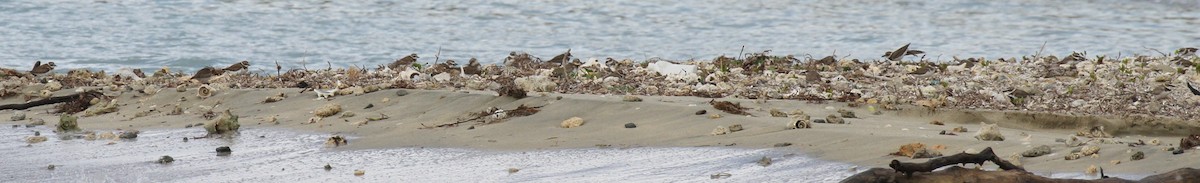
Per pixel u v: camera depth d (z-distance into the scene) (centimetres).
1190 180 2545
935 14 12362
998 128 3884
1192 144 3219
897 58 6178
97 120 4762
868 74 5612
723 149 3588
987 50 9506
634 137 3881
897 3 13375
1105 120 4169
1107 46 9712
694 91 5000
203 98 5075
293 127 4409
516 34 10619
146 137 4269
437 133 4138
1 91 5372
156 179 3466
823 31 10944
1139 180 2611
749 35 10688
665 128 3978
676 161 3444
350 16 11712
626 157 3547
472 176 3362
